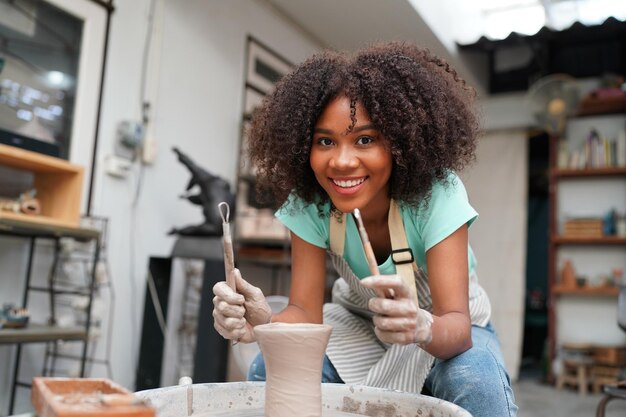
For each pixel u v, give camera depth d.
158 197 3.00
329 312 1.36
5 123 2.24
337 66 0.97
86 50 2.59
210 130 3.39
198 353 2.58
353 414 0.83
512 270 4.88
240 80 3.66
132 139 2.75
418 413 0.81
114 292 2.71
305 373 0.73
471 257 1.20
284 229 3.30
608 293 4.30
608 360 4.12
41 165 2.12
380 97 0.92
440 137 0.97
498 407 0.91
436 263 0.97
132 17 2.85
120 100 2.77
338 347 1.22
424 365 1.05
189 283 3.15
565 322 4.58
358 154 0.91
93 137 2.61
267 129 1.06
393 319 0.69
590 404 3.60
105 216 2.67
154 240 2.96
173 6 3.12
